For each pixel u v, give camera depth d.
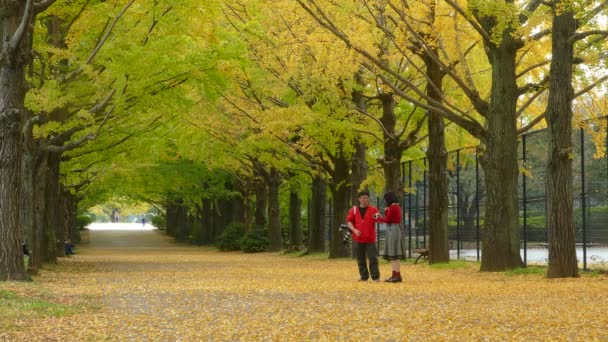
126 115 19.89
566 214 14.78
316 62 20.53
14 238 14.09
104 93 18.70
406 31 17.14
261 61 22.28
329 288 12.70
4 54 13.75
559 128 14.84
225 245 44.50
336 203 28.44
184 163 46.19
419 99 23.73
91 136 19.28
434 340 7.02
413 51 19.55
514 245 17.17
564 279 14.16
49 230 25.27
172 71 17.73
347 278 16.03
